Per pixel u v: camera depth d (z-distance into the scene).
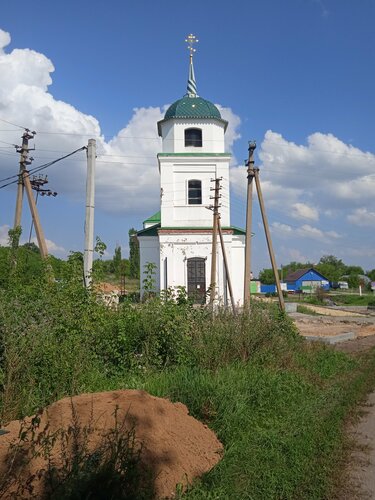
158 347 9.27
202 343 9.68
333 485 5.22
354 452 6.32
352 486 5.24
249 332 10.43
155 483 4.51
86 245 13.93
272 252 24.84
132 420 5.18
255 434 6.29
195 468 5.12
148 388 7.43
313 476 5.32
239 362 9.52
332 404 8.25
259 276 105.62
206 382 7.31
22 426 4.39
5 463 4.13
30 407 6.12
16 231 14.18
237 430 6.34
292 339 12.69
